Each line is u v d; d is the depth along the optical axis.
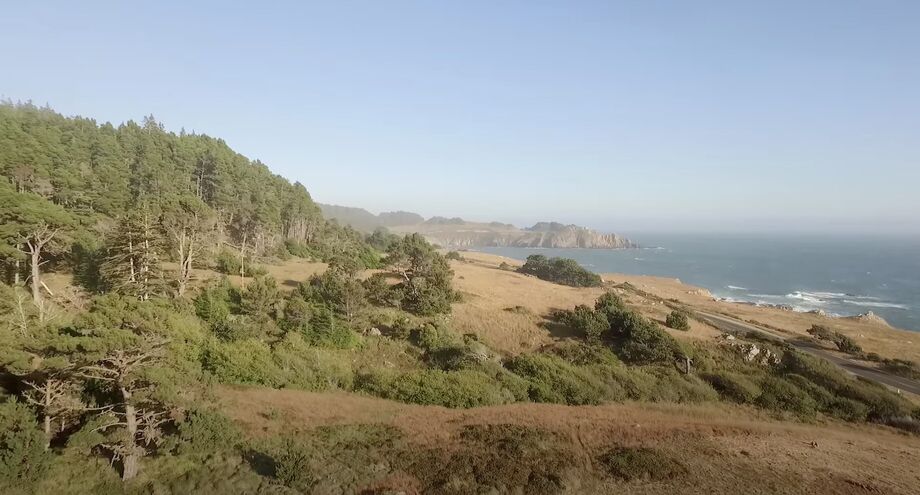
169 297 43.22
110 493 20.36
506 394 36.44
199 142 114.94
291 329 43.19
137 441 24.09
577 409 34.50
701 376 43.31
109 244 43.59
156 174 77.06
